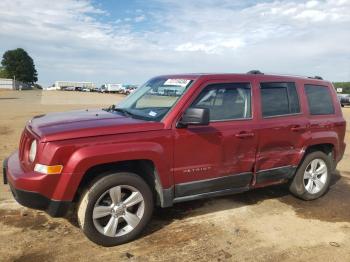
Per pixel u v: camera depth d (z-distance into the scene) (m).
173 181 4.45
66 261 3.85
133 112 4.87
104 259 3.91
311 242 4.49
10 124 13.94
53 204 3.86
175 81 4.90
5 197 5.54
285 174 5.52
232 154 4.85
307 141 5.62
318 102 5.99
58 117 4.68
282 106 5.46
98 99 43.69
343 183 7.12
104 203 4.14
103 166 4.18
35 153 3.95
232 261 3.96
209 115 4.39
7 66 142.12
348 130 15.41
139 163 4.39
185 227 4.74
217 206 5.50
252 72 5.36
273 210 5.46
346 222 5.15
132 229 4.26
